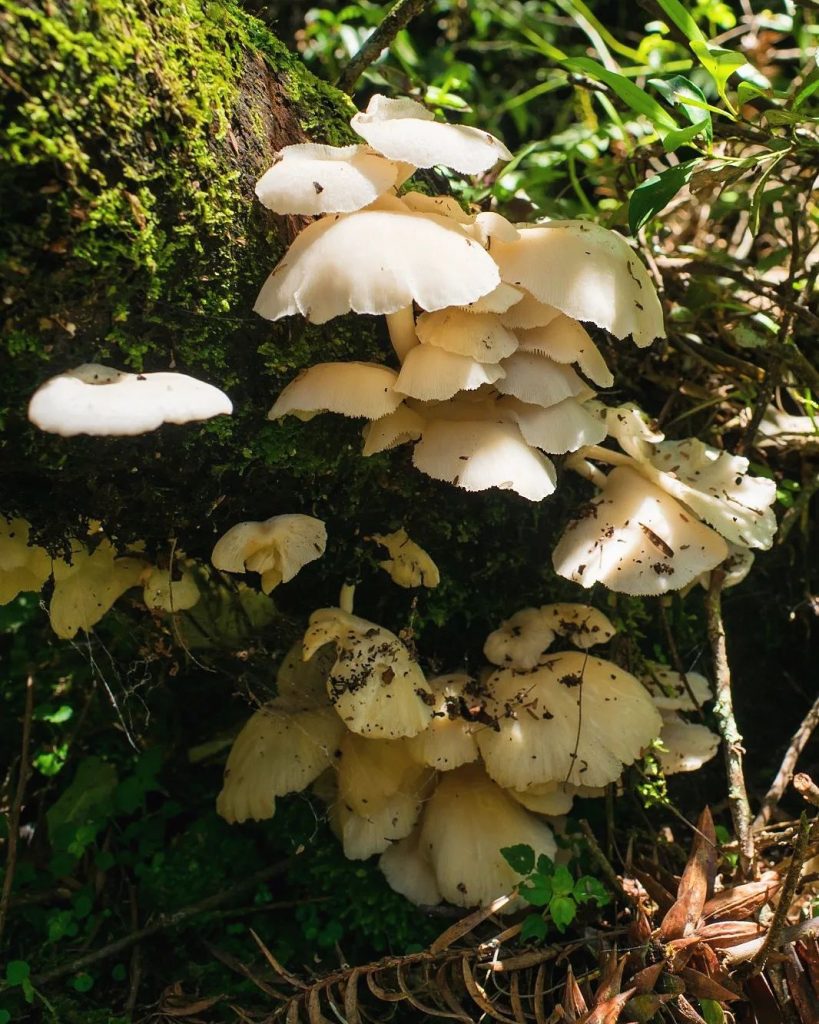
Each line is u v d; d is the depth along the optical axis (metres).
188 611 0.54
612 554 0.45
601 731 0.47
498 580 0.52
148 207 0.36
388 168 0.39
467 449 0.41
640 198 0.46
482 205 0.58
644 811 0.55
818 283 0.59
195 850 0.55
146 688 0.60
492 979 0.46
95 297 0.36
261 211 0.40
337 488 0.46
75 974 0.50
